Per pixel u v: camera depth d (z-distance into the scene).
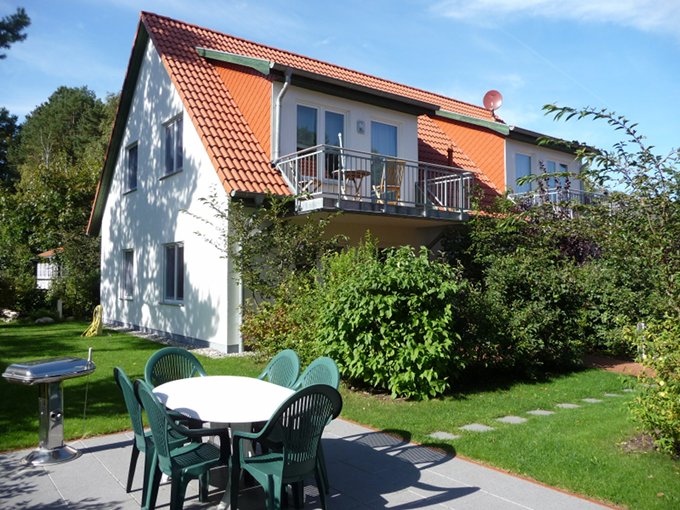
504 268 10.32
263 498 4.75
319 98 13.52
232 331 12.20
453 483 4.98
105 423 6.73
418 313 8.01
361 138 14.27
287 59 16.67
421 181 15.41
